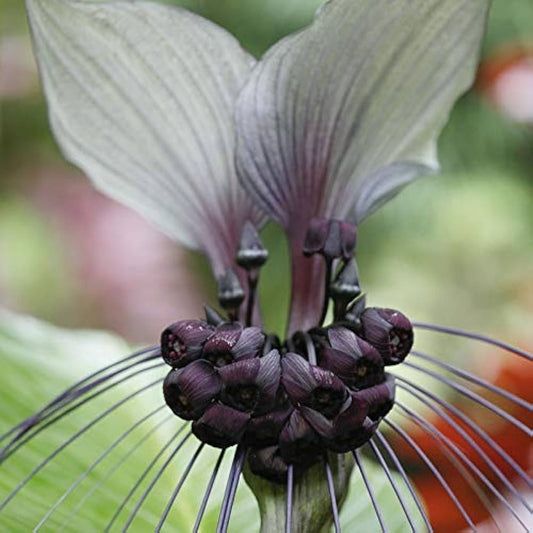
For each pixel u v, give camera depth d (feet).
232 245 2.81
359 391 2.58
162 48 2.72
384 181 2.75
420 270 6.66
